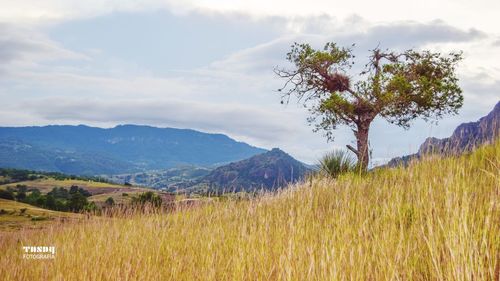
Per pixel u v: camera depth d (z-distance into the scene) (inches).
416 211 217.0
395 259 154.5
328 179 443.5
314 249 181.0
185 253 266.7
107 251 301.6
